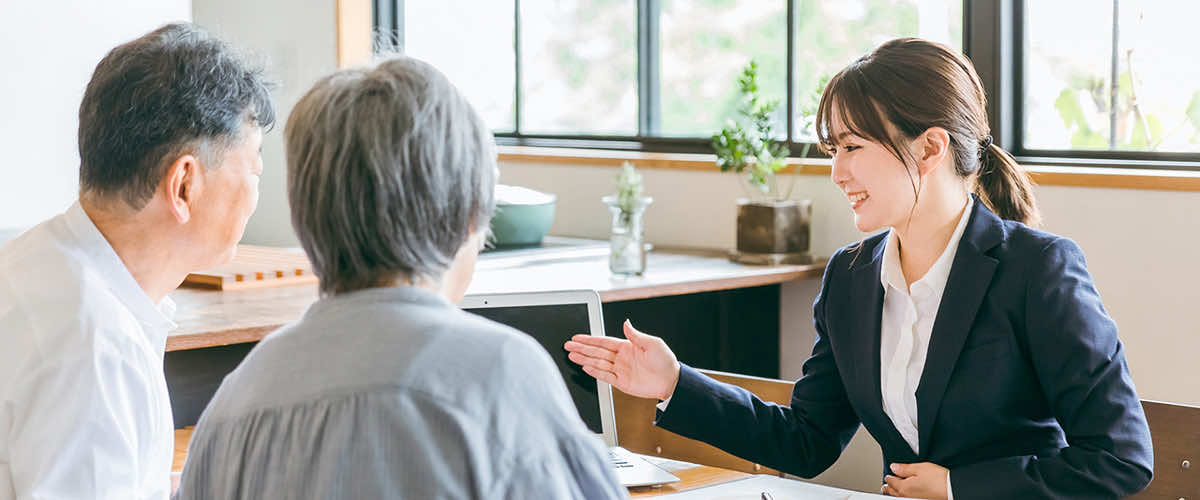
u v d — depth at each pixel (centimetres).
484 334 92
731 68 687
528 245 370
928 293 170
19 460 125
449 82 97
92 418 126
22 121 360
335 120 93
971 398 165
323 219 93
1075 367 158
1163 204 294
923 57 164
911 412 172
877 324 175
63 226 135
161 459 138
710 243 380
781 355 360
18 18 356
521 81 450
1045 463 157
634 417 224
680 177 387
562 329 193
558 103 676
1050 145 329
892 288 174
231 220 139
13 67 356
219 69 135
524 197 367
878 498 167
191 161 134
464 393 87
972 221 168
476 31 483
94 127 131
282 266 297
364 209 92
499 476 86
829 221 355
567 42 678
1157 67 311
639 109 413
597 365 182
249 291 276
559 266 332
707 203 380
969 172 168
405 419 86
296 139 95
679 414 179
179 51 133
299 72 467
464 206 95
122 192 132
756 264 339
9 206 359
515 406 88
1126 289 301
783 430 184
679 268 331
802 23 394
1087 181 304
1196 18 304
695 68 699
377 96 93
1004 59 329
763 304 354
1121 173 301
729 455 212
